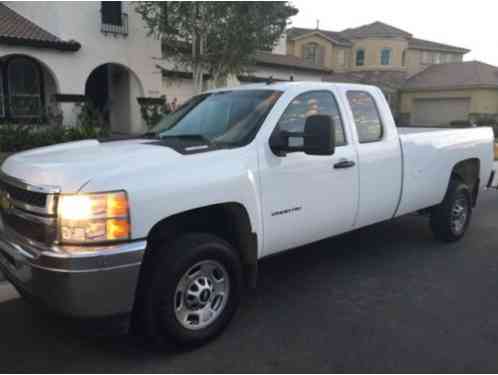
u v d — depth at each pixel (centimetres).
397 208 511
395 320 386
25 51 1698
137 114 2098
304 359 326
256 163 365
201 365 318
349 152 442
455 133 591
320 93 434
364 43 3875
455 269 507
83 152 340
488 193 973
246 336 357
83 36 1836
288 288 452
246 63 1805
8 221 334
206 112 427
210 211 351
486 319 388
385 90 3650
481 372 311
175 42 1814
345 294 438
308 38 3859
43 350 335
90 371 310
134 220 292
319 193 415
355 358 328
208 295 342
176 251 320
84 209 280
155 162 315
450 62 4003
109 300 288
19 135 1509
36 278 289
